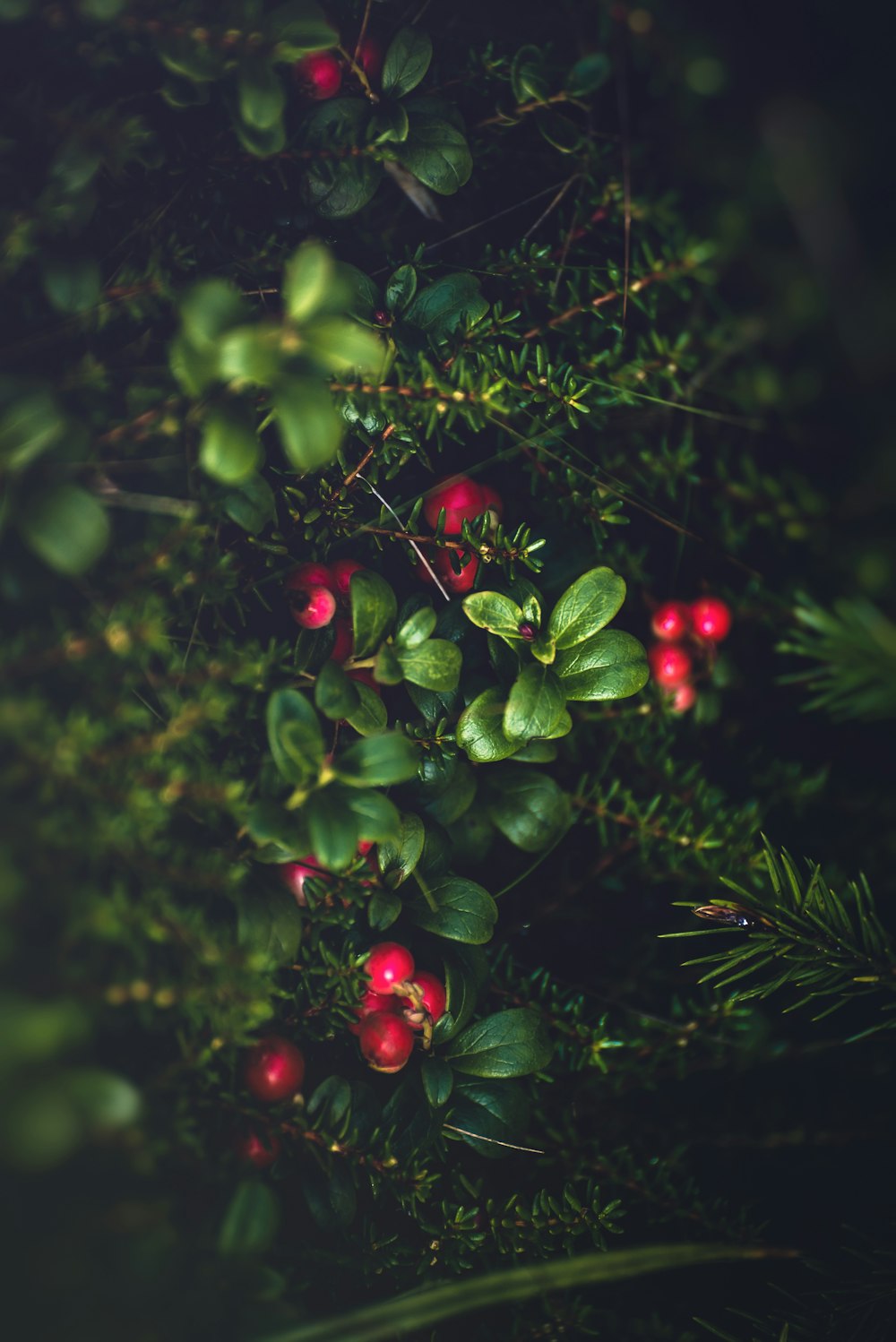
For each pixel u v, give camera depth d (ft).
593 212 1.46
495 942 1.51
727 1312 1.48
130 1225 1.21
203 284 1.25
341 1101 1.35
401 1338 1.39
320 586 1.39
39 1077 1.18
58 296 1.30
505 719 1.37
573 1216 1.42
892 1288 1.42
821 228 1.34
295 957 1.37
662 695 1.50
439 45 1.46
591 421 1.46
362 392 1.37
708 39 1.35
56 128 1.31
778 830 1.56
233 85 1.34
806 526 1.44
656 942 1.55
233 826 1.33
